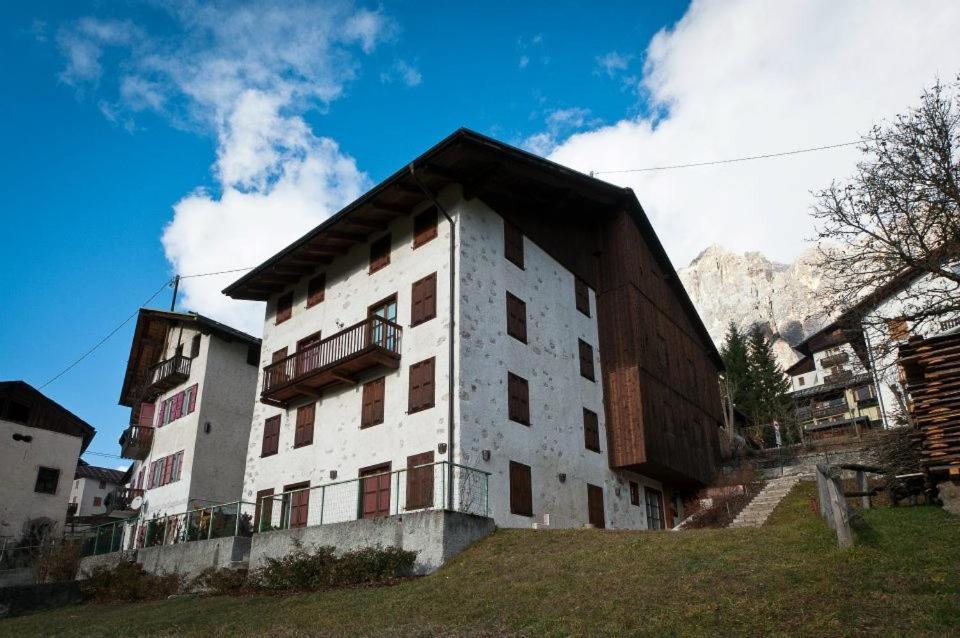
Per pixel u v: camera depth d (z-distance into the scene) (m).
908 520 11.35
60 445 35.53
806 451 33.78
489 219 21.05
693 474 26.19
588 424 22.75
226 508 23.44
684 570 10.49
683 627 8.21
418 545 14.56
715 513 22.00
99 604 18.86
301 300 24.62
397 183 19.56
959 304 15.62
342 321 22.41
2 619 17.98
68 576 24.47
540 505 19.22
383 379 19.97
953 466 12.15
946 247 15.39
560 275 23.89
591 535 14.39
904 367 13.66
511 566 12.87
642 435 22.88
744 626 7.96
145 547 21.75
